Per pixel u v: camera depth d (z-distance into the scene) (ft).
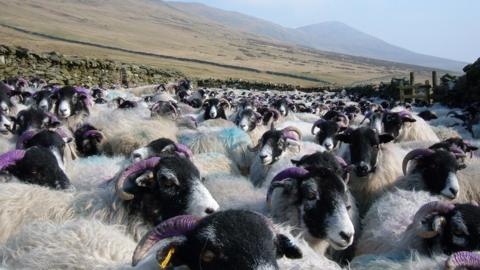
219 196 6.11
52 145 6.59
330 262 4.42
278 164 7.24
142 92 23.32
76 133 9.16
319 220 4.94
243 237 3.23
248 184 6.74
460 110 17.78
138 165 4.86
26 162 5.52
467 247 4.47
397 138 9.40
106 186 5.42
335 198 4.97
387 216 5.48
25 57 24.86
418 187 6.44
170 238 3.34
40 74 24.40
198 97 21.65
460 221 4.49
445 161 6.33
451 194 6.18
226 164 7.92
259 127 10.67
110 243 4.04
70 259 3.82
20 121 8.42
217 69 82.53
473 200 6.75
